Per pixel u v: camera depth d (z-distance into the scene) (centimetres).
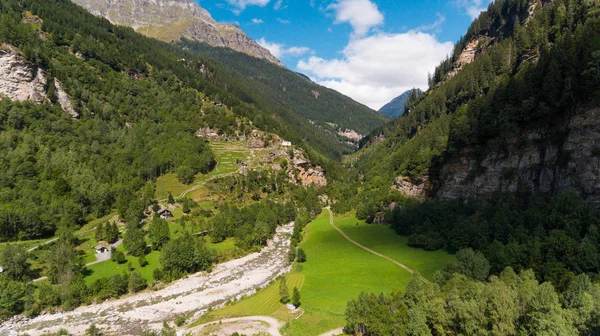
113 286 9969
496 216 11000
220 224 14625
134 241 12344
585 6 16825
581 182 10031
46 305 9169
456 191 14450
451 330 6222
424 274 10275
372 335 6812
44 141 17438
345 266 11681
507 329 5531
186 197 17925
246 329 7831
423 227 13312
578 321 5400
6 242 12588
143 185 18538
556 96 11231
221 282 11106
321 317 8156
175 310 9288
